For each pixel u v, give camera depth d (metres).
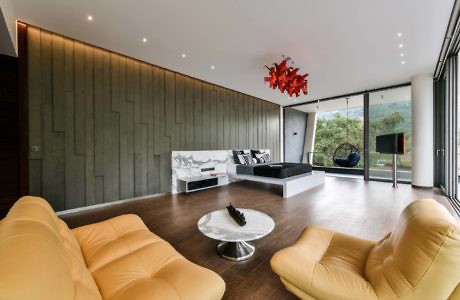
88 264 1.44
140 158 4.46
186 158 5.17
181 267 1.34
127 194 4.27
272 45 3.61
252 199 4.34
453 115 4.05
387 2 2.57
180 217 3.35
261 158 6.79
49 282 0.66
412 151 5.30
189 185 4.86
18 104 3.13
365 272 1.34
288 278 1.30
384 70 4.75
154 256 1.48
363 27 3.08
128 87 4.25
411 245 1.09
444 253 0.97
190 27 3.10
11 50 2.91
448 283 0.97
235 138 6.63
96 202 3.87
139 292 1.11
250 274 1.90
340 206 3.81
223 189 5.28
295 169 5.16
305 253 1.47
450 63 4.02
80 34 3.35
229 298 1.61
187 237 2.64
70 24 3.07
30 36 3.18
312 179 5.36
